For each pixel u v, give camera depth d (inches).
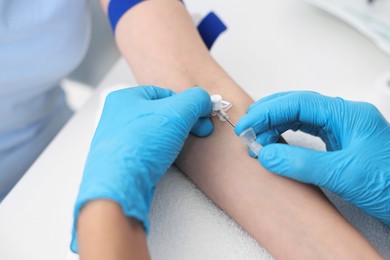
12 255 19.8
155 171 18.7
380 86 23.8
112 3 23.8
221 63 27.4
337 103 20.4
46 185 21.8
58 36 25.6
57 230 20.4
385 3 28.1
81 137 23.7
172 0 24.0
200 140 20.7
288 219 18.7
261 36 28.8
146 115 19.4
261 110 20.1
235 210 19.3
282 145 19.3
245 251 18.8
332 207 19.2
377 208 19.5
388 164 19.3
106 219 16.0
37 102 28.2
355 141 19.7
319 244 18.2
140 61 23.0
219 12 30.3
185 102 19.8
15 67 25.1
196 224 19.3
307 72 26.7
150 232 18.9
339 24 29.3
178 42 22.9
